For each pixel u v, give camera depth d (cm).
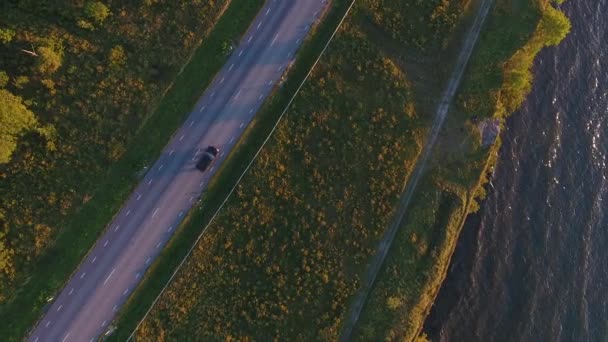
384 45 8912
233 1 8494
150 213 8162
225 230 8312
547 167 10169
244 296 8294
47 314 7850
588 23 10962
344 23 8731
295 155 8562
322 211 8575
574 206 10150
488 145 9250
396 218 8831
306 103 8581
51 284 7862
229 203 8312
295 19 8625
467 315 9256
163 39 8250
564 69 10662
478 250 9500
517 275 9612
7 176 7856
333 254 8562
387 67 8812
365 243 8694
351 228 8644
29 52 7688
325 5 8706
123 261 8050
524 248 9744
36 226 7850
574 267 9919
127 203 8138
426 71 9031
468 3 9150
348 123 8706
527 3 9256
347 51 8719
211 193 8300
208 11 8338
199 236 8200
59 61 7894
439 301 9175
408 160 8862
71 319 7881
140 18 8200
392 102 8838
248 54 8494
